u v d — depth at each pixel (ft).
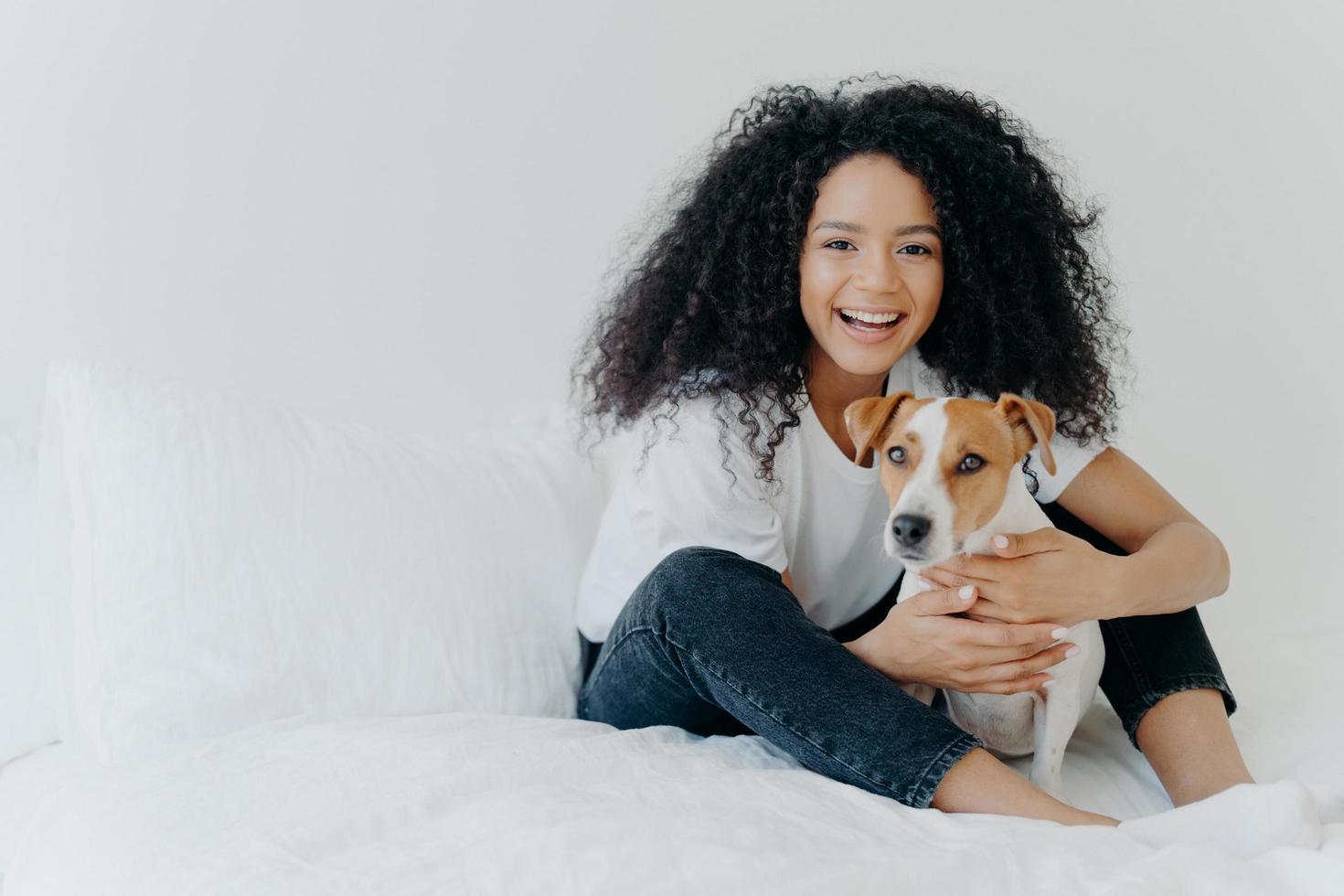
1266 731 5.83
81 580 5.79
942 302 6.15
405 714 5.87
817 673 4.75
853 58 8.31
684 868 3.84
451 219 7.77
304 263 7.55
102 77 7.16
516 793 4.38
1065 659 5.04
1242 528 8.83
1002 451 4.88
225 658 5.68
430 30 7.62
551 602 6.50
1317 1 8.60
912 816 4.37
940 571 5.15
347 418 7.70
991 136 6.20
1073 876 3.84
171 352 7.38
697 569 5.13
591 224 7.98
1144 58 8.55
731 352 5.89
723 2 8.04
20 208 7.11
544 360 8.00
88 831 4.50
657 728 5.30
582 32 7.84
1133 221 8.64
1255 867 3.85
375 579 6.05
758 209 5.97
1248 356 8.82
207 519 5.90
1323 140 8.71
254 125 7.40
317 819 4.35
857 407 5.04
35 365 7.20
